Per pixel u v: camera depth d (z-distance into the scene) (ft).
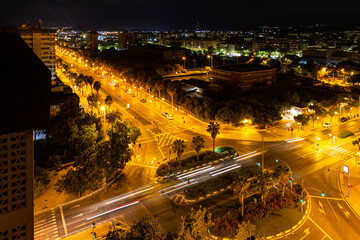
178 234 140.77
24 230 99.86
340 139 350.84
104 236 182.80
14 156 93.45
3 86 84.02
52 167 274.36
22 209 97.14
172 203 219.41
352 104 447.42
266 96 498.28
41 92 91.15
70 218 202.18
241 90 563.89
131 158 290.15
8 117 86.74
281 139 352.49
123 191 237.66
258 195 227.61
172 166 276.82
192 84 589.32
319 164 284.00
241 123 384.68
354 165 280.72
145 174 266.57
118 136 262.47
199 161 286.66
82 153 251.19
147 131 380.99
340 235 182.19
